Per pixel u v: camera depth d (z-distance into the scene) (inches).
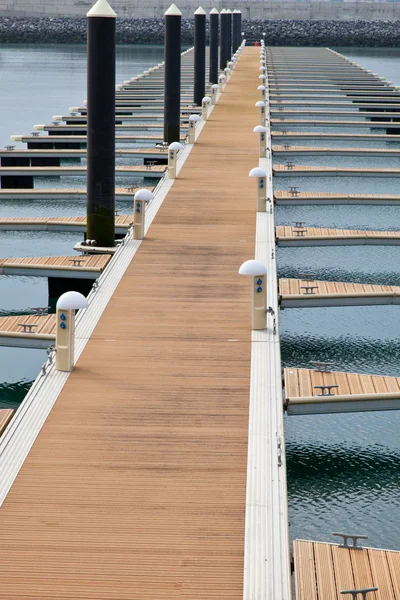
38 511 642.8
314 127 2736.2
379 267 1513.3
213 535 621.6
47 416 774.5
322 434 965.2
